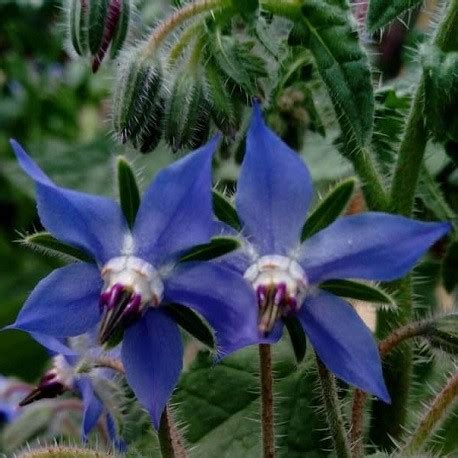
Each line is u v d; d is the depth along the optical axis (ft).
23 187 0.81
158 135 0.34
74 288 0.28
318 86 0.37
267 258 0.27
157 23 0.40
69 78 1.06
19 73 1.02
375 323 0.38
